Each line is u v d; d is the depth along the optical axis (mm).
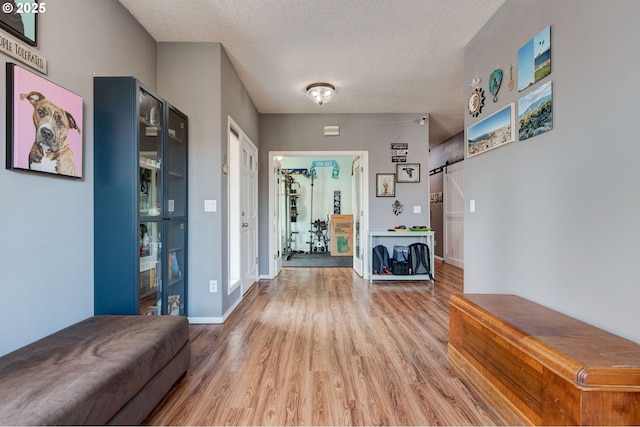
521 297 2068
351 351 2244
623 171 1383
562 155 1726
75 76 1862
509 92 2215
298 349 2277
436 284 4457
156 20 2533
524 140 2051
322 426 1449
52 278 1683
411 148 4910
